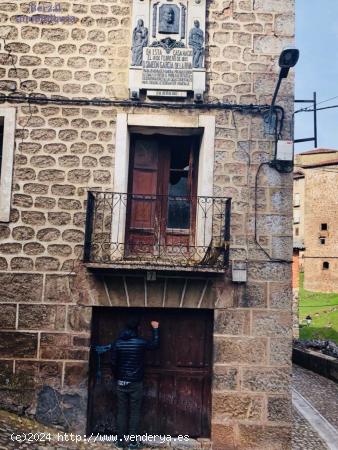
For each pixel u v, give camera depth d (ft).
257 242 23.48
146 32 24.11
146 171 24.98
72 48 24.21
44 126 23.85
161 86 23.82
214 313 23.26
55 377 22.82
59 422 22.57
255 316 23.18
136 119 23.81
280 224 23.62
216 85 24.14
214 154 23.75
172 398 23.52
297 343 64.23
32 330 23.02
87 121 23.88
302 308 104.83
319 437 27.71
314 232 125.70
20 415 22.54
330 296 115.55
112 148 23.76
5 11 24.36
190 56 24.03
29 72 24.06
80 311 23.16
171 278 23.34
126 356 22.09
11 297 23.15
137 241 24.52
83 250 23.29
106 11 24.44
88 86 24.03
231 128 23.97
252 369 22.94
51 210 23.52
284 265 23.44
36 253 23.32
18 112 23.93
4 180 23.53
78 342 23.00
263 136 23.97
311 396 38.75
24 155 23.72
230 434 22.61
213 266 22.26
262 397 22.80
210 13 24.57
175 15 24.23
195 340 23.82
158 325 22.97
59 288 23.21
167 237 24.62
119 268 22.33
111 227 23.26
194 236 24.43
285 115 24.12
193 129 24.16
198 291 23.32
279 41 24.52
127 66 24.20
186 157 25.27
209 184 23.57
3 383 22.75
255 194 23.70
